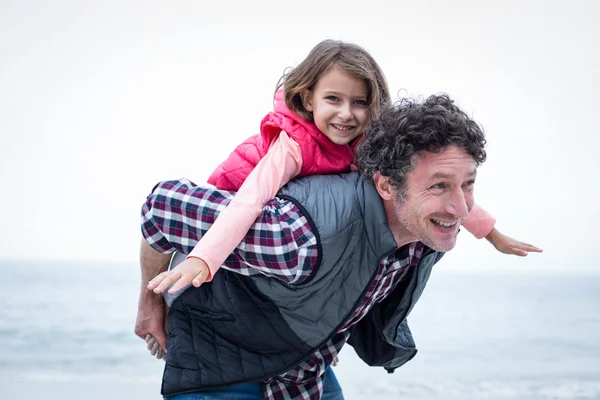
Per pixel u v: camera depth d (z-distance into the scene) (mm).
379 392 7336
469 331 10172
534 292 12977
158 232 1448
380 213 1342
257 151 1591
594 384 8008
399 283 1573
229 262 1413
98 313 11250
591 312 11469
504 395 7773
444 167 1274
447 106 1324
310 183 1412
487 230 1672
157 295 1676
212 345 1515
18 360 8633
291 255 1309
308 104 1586
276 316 1442
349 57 1563
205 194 1405
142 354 8758
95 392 6219
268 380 1619
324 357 1637
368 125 1423
